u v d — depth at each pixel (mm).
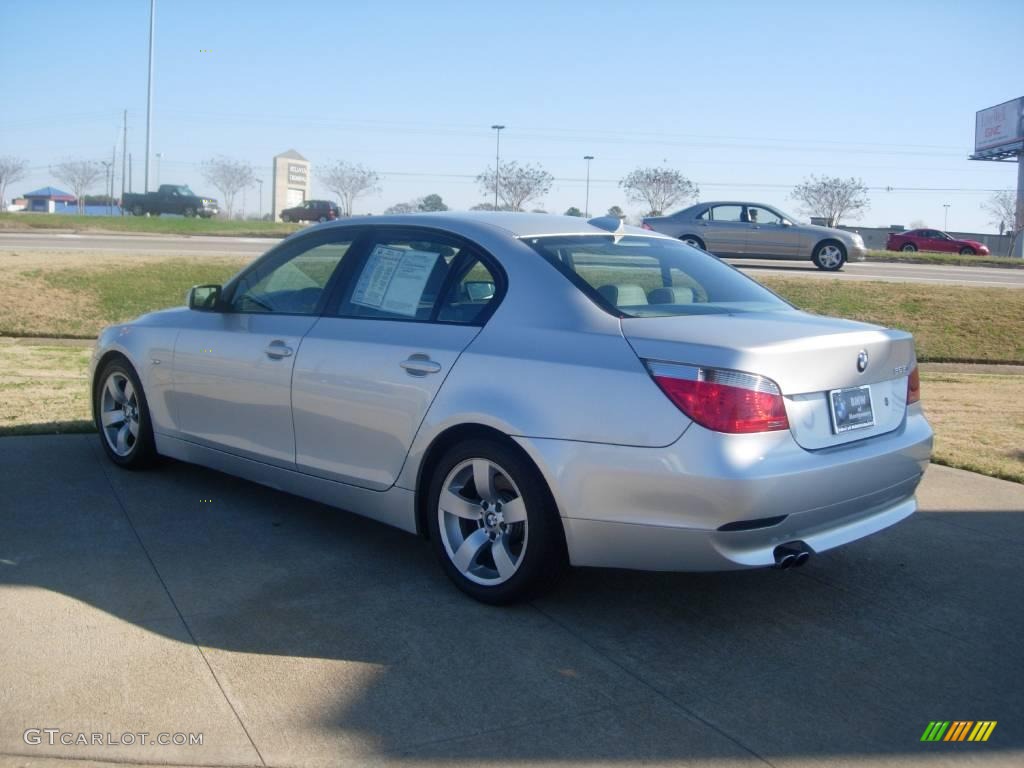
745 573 4750
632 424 3740
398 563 4762
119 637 3834
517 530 4148
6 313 13938
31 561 4617
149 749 3053
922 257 31750
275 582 4465
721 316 4238
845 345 3969
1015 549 5137
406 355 4461
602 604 4320
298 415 4926
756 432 3645
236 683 3494
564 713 3355
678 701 3463
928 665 3797
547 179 48438
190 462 5820
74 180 72438
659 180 47406
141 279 16469
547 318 4145
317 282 5129
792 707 3439
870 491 4055
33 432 7066
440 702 3406
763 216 23344
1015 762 3117
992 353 13789
